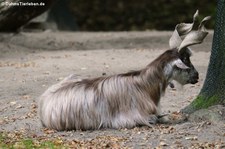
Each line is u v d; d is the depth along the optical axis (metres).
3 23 40.03
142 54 37.59
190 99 26.06
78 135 21.36
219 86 22.31
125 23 68.88
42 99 22.64
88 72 31.34
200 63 33.50
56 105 22.08
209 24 65.00
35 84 29.09
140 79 21.86
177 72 21.84
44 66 33.44
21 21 40.31
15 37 41.88
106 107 21.78
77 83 22.38
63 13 55.84
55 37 45.84
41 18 50.97
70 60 35.34
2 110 25.28
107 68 32.50
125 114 21.75
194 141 20.16
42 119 22.50
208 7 67.75
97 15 70.69
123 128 21.70
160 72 21.75
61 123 21.92
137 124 21.77
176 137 20.55
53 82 29.41
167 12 68.81
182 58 21.92
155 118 22.03
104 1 72.12
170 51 21.98
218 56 22.33
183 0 69.56
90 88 22.02
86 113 21.78
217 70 22.38
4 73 31.72
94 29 68.69
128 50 39.66
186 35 21.91
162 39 44.16
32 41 42.56
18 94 27.55
